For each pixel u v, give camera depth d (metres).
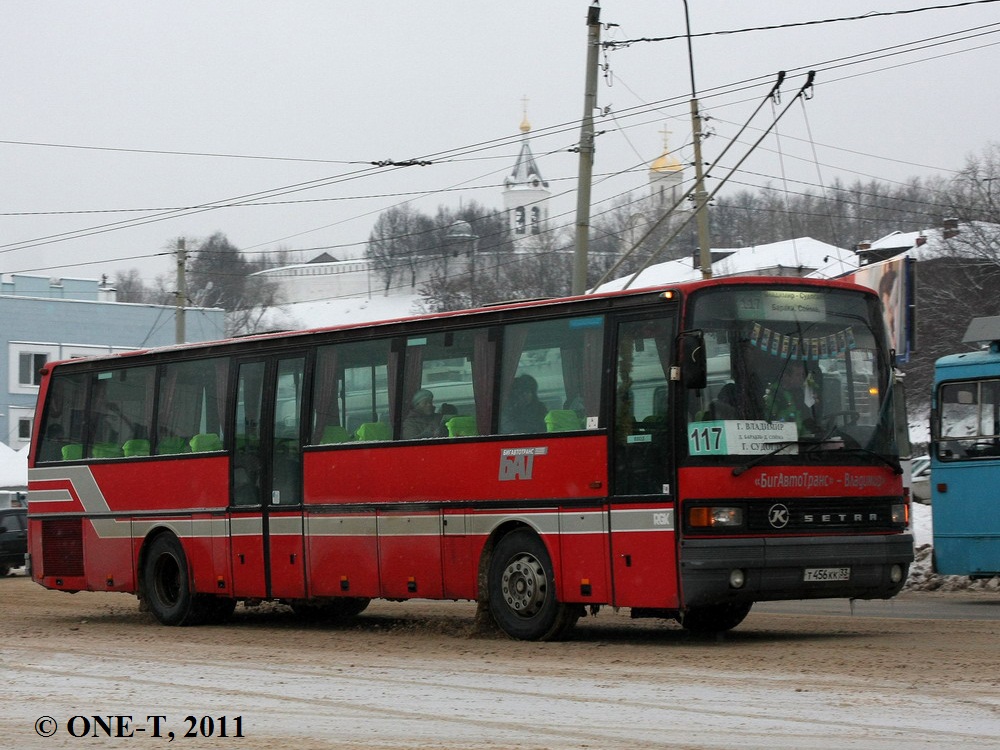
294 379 18.67
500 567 15.93
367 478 17.42
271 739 9.80
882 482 15.09
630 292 14.86
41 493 22.61
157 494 20.58
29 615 23.34
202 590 19.80
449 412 16.59
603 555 14.75
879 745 8.91
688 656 13.71
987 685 11.13
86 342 72.12
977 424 21.33
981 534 21.11
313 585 18.12
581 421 15.13
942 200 65.00
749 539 14.06
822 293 15.10
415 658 14.50
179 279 42.66
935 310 59.75
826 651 13.72
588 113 26.17
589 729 9.83
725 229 89.31
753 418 14.31
